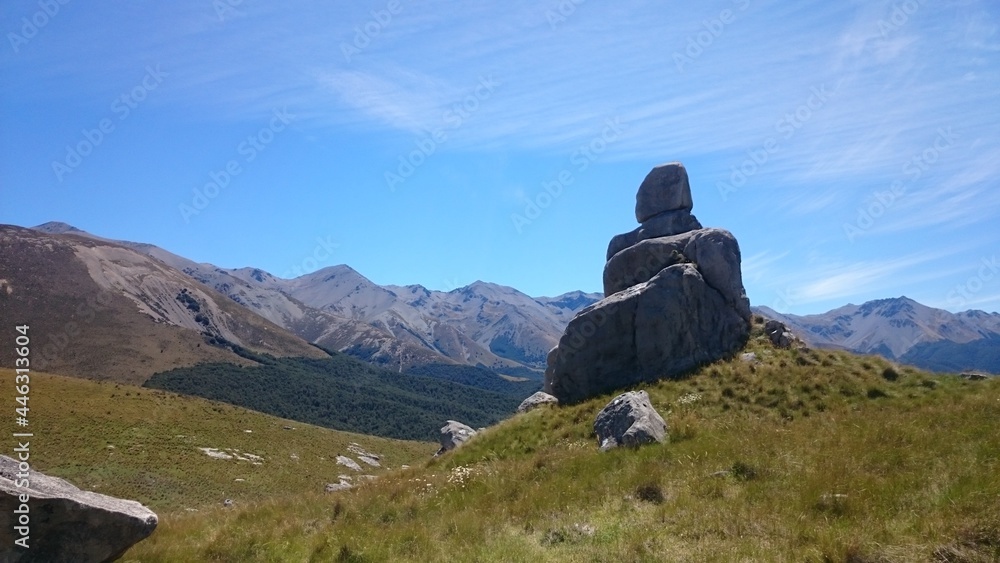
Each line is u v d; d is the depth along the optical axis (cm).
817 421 1844
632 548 962
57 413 7719
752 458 1402
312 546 1198
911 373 2256
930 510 969
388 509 1464
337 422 17512
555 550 1034
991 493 966
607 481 1438
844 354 2445
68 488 1076
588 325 2706
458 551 1084
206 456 7950
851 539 860
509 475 1655
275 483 7581
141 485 6116
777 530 973
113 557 1090
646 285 2703
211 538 1369
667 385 2361
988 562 773
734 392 2214
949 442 1366
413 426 18688
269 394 18850
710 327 2647
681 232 3222
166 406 9950
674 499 1218
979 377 2198
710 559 879
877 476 1173
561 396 2739
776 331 2656
